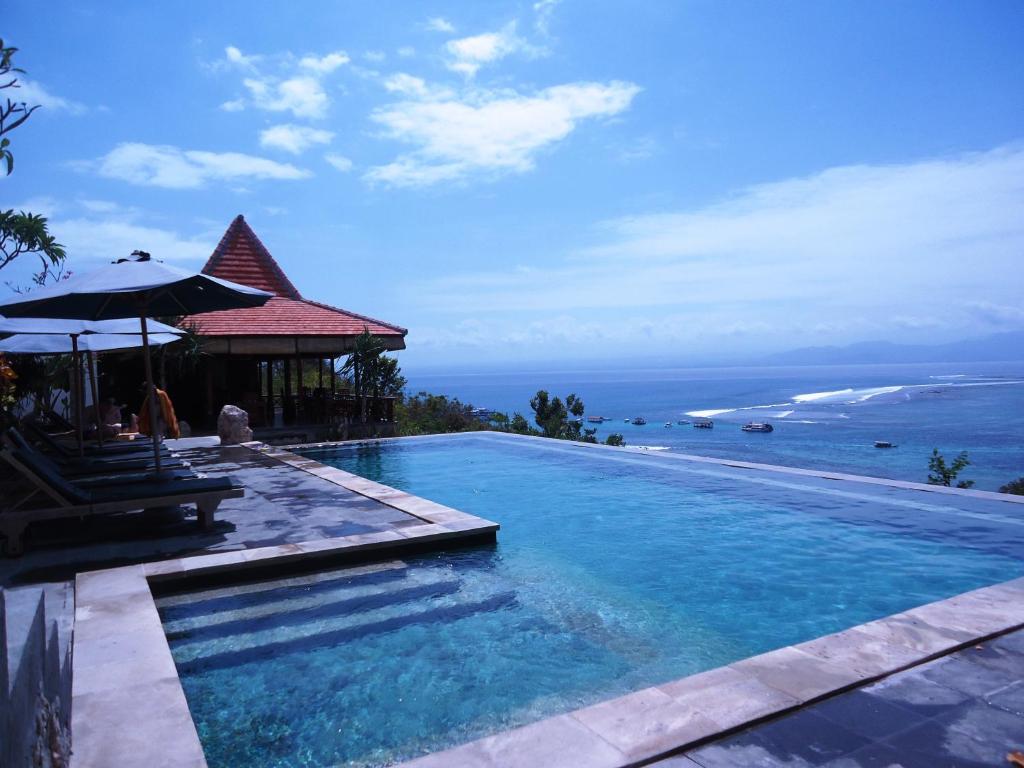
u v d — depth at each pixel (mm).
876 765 3092
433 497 11719
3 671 1999
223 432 16891
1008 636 4605
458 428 28000
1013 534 8625
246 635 5492
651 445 75312
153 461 10273
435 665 5047
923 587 6848
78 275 7695
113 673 4145
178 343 18406
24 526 6766
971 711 3574
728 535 8859
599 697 4605
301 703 4496
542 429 28781
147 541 7375
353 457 16828
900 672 4051
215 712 4391
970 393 190250
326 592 6465
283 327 20844
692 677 3965
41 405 16016
